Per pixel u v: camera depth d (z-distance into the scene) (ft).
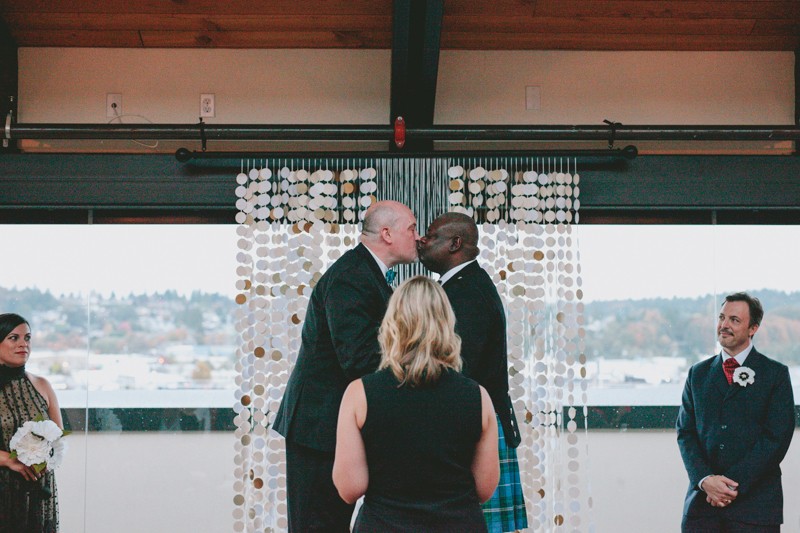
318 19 13.14
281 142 13.76
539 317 12.51
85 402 13.14
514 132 12.61
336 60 13.76
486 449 7.35
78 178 13.06
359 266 9.27
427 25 11.48
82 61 13.69
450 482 7.08
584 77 13.87
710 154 13.52
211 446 13.17
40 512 12.28
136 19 13.12
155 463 13.09
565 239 12.61
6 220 13.39
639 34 13.52
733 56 13.94
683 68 13.89
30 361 13.10
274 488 12.09
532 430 12.31
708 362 12.59
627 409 13.33
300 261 12.48
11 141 13.21
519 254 12.53
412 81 12.53
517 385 12.32
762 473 11.75
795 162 13.34
